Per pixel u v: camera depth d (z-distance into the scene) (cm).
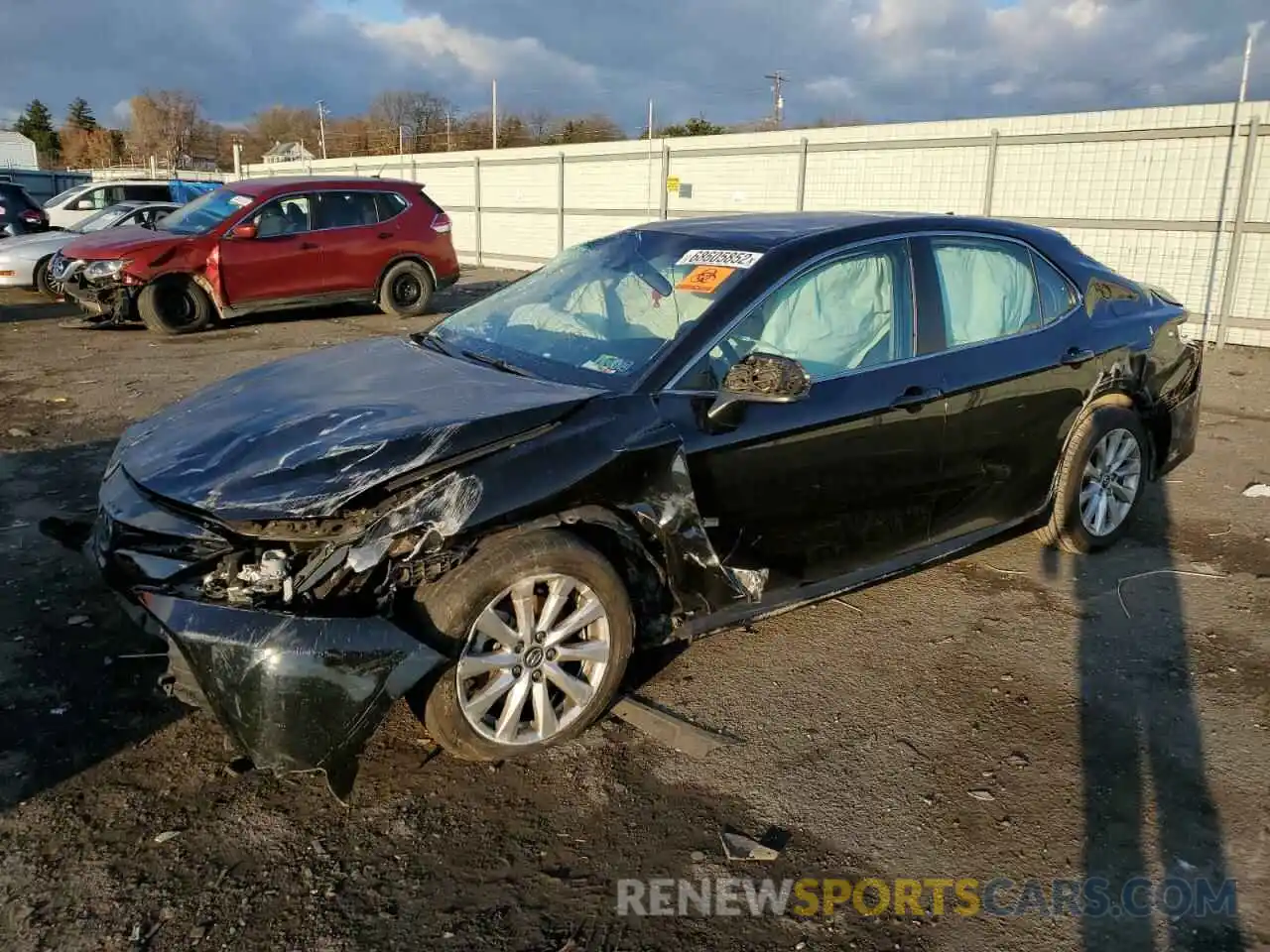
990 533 455
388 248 1327
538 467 310
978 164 1452
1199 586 475
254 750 275
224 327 1252
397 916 256
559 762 325
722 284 377
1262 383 1009
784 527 374
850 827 296
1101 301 495
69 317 1333
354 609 290
